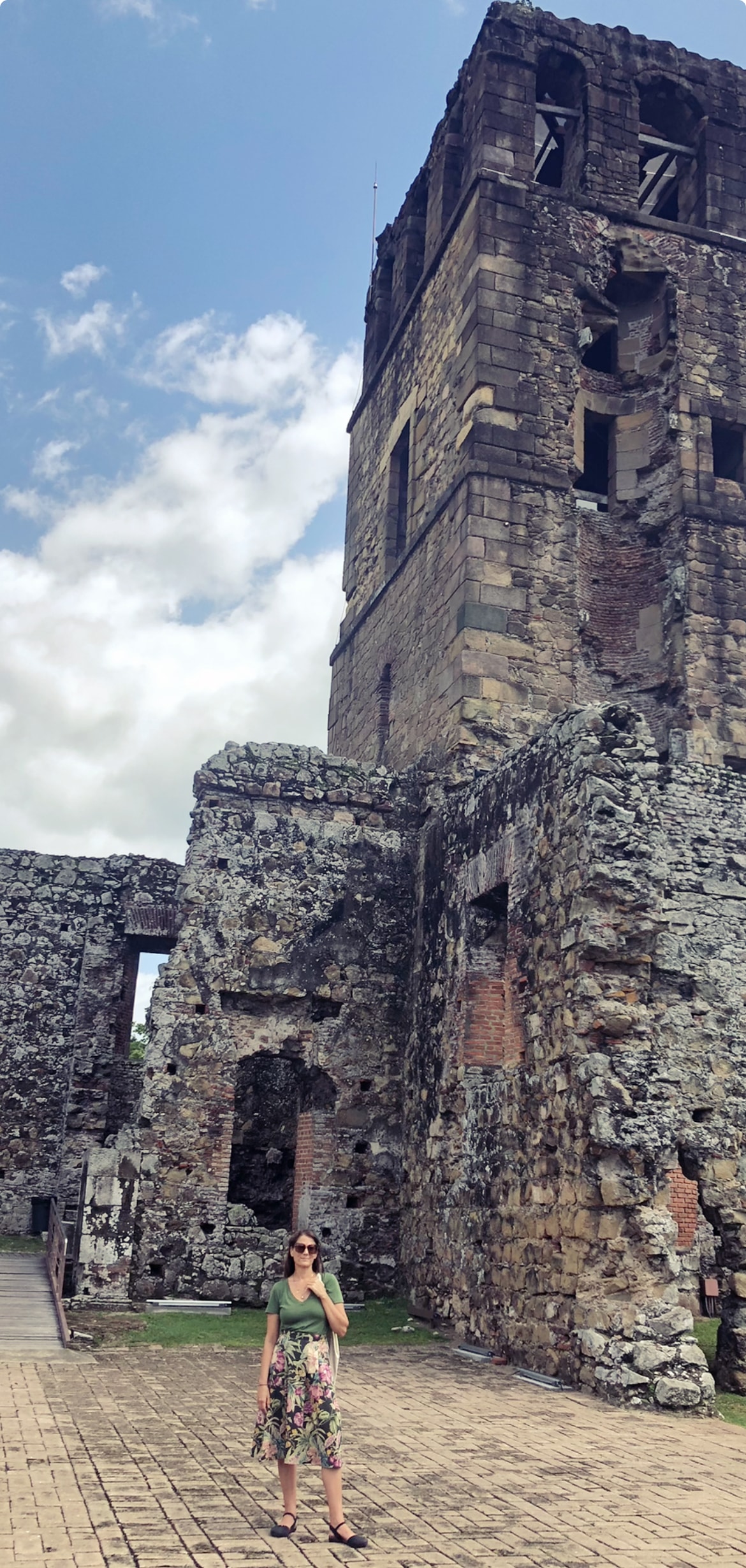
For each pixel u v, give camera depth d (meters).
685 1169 13.00
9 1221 21.20
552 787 12.54
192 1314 14.09
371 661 23.38
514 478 19.12
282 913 16.81
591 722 12.09
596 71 22.00
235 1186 20.56
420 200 24.88
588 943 11.26
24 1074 21.81
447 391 20.80
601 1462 7.76
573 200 21.00
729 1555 5.94
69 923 22.48
